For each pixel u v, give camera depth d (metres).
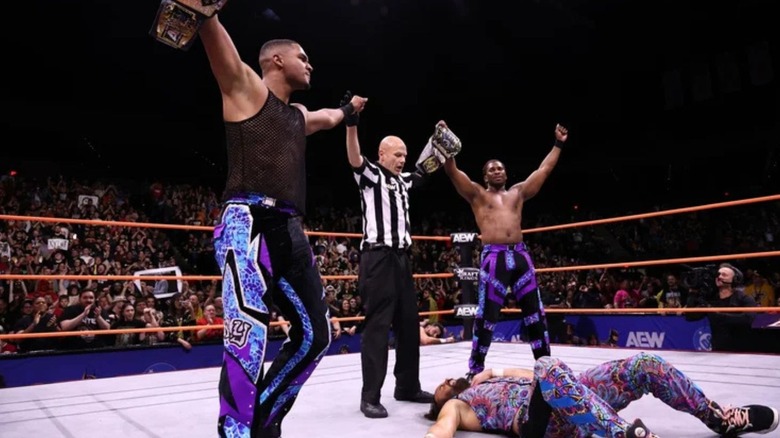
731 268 5.35
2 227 7.93
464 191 3.76
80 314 5.91
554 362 1.94
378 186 3.03
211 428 2.46
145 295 6.78
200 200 11.20
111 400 3.10
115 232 8.95
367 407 2.67
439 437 2.06
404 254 3.05
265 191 1.71
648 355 2.13
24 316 6.02
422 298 9.45
